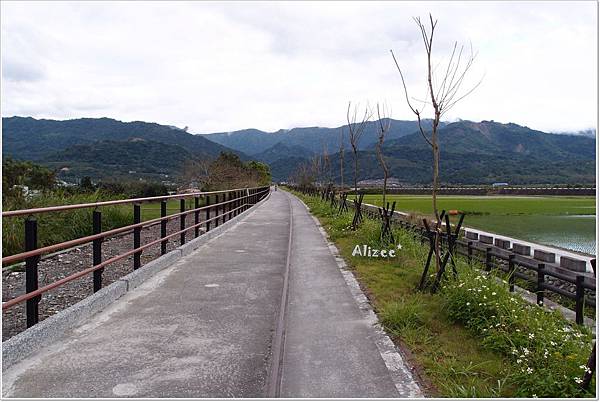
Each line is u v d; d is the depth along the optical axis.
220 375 3.67
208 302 5.74
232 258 8.87
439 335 4.50
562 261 8.28
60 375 3.61
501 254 8.34
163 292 6.20
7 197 11.82
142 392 3.36
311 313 5.36
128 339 4.42
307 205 27.44
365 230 10.56
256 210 23.20
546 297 8.14
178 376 3.64
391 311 4.99
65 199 13.20
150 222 7.51
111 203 5.98
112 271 8.40
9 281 7.89
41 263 9.41
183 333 4.61
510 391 3.39
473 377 3.59
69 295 6.73
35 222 4.38
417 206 29.23
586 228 18.23
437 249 6.16
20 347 3.87
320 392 3.43
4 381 3.48
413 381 3.61
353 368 3.86
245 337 4.53
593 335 4.86
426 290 6.04
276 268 7.92
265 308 5.52
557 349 3.79
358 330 4.77
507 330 4.22
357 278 7.09
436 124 6.37
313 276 7.29
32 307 4.31
